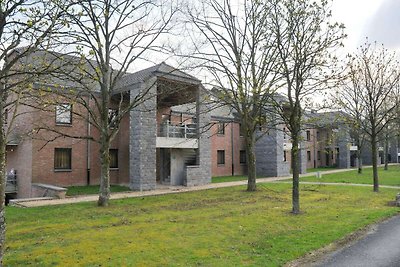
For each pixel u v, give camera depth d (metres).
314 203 14.83
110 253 7.60
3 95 6.87
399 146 62.91
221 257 7.34
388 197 16.69
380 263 7.25
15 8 6.20
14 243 8.48
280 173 32.88
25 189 20.97
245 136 19.97
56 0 9.52
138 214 12.57
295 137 12.41
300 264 7.16
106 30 14.72
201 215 12.23
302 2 12.21
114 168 24.72
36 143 20.83
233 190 20.36
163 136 24.56
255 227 10.18
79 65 9.48
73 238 8.96
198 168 24.31
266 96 15.20
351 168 45.81
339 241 8.91
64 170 22.08
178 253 7.61
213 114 32.69
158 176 26.17
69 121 22.48
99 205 14.63
